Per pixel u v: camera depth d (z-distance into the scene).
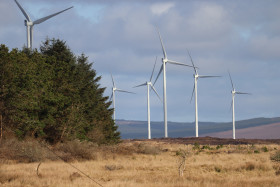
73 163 52.34
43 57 85.00
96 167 47.69
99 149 65.50
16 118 65.06
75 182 34.06
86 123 85.69
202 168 47.22
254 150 80.38
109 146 69.81
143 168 47.84
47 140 76.44
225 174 41.81
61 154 56.38
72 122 77.62
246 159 59.06
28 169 43.34
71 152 58.12
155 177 38.06
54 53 92.12
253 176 39.59
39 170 42.62
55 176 37.84
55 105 75.62
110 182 33.69
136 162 55.28
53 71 81.12
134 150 71.50
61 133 76.44
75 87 88.69
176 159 60.75
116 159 59.81
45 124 75.12
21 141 60.59
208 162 53.88
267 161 53.28
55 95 77.19
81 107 84.12
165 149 82.50
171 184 32.72
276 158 55.53
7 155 52.66
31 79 67.00
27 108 66.75
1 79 63.94
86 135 89.19
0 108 63.81
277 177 37.84
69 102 78.56
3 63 64.56
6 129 65.19
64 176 38.25
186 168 47.44
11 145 55.50
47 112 73.56
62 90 80.81
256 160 56.50
